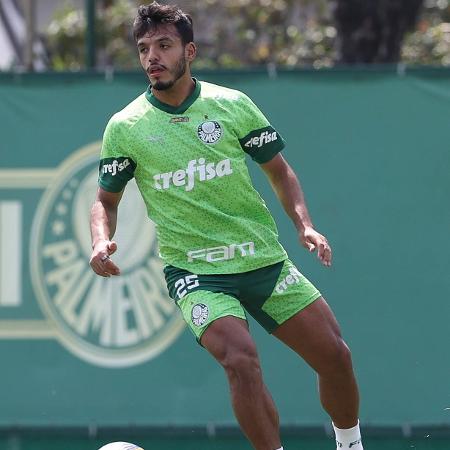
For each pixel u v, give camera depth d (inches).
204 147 769.6
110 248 761.6
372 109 1140.5
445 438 1132.5
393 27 1670.8
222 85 1147.9
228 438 1144.8
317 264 1137.4
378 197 1139.3
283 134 1145.4
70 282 1161.4
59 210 1162.6
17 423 1162.0
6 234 1166.3
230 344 743.1
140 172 781.9
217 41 2122.3
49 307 1163.9
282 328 791.1
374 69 1139.9
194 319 759.7
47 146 1163.9
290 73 1144.8
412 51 2087.8
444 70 1135.6
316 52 2033.7
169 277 788.0
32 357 1163.9
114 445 784.3
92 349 1159.0
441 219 1135.0
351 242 1141.1
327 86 1143.6
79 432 1156.5
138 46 777.6
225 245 773.9
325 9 2106.3
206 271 772.6
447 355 1133.1
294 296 787.4
